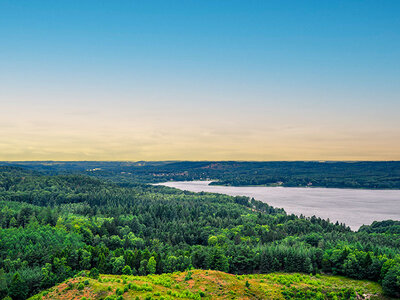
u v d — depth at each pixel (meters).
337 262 140.38
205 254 148.88
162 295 90.44
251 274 136.75
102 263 127.81
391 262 122.88
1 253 139.88
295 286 115.44
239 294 99.56
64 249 134.75
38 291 111.81
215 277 112.50
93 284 94.75
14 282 106.69
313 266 146.12
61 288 94.75
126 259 135.62
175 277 113.38
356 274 131.38
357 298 110.56
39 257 134.75
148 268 129.62
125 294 88.25
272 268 143.25
